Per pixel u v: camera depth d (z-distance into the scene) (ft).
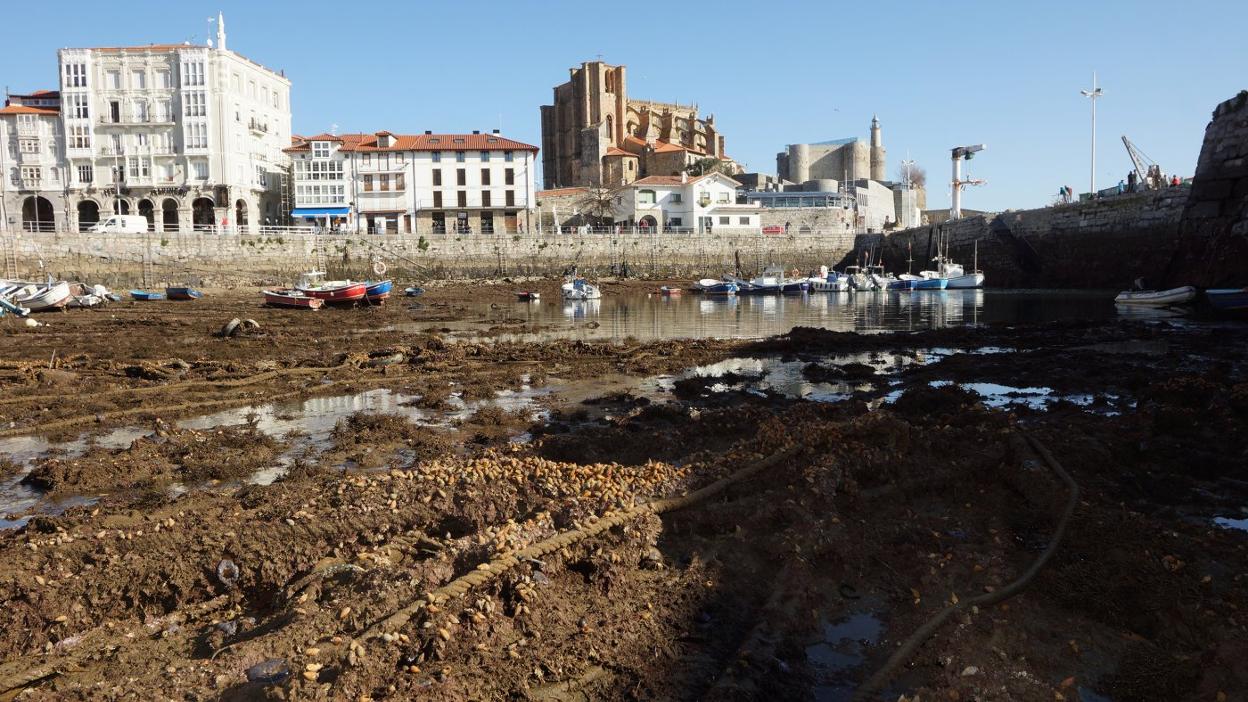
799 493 31.76
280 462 45.16
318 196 299.79
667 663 21.75
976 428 39.75
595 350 91.45
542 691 20.16
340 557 28.09
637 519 28.66
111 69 276.41
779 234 311.68
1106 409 55.01
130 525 30.78
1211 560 27.09
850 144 482.69
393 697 18.92
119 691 19.69
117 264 230.48
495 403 62.69
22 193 277.64
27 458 46.34
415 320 142.41
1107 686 20.72
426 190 303.07
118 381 70.08
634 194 333.83
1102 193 229.25
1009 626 23.24
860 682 21.15
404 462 44.80
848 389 67.21
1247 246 133.59
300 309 163.94
